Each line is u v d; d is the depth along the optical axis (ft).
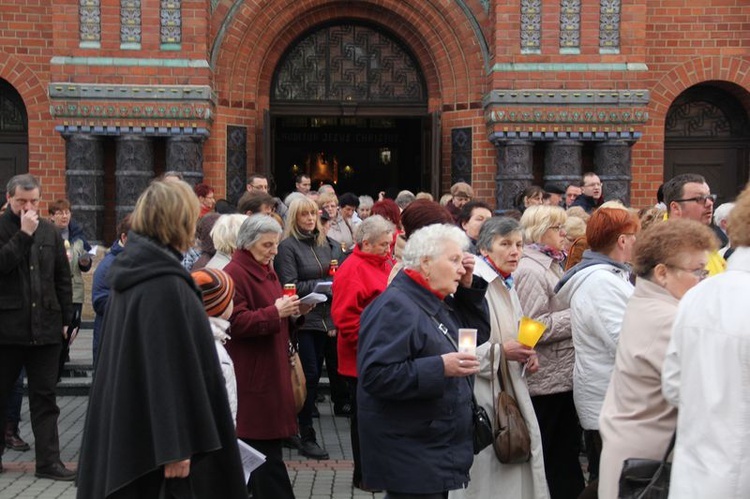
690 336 10.37
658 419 12.24
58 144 46.44
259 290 19.40
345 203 37.19
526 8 44.91
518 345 17.21
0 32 46.14
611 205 20.79
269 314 18.74
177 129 44.04
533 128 45.03
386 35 49.55
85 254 33.30
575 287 17.56
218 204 34.94
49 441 24.26
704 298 10.44
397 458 14.26
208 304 15.39
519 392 17.42
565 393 20.39
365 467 14.66
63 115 43.57
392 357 14.17
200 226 24.56
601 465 12.74
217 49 46.68
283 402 19.29
